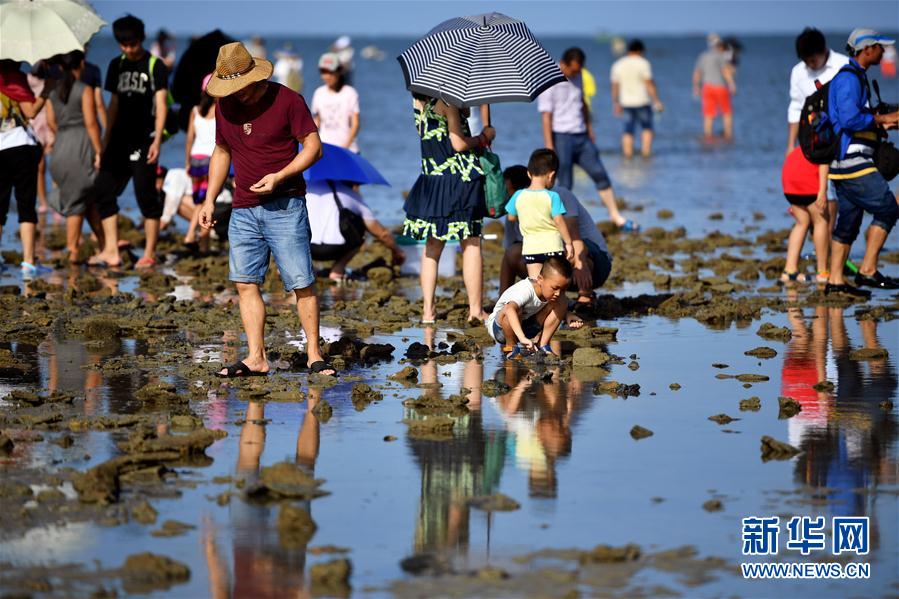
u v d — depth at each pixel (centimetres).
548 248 3191
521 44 3259
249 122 2661
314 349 2850
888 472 2056
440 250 3434
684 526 1816
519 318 3072
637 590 1594
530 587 1602
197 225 4803
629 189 7181
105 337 3231
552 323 3064
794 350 3050
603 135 10975
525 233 3225
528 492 1967
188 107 4850
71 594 1580
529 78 3198
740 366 2872
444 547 1739
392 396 2597
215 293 3984
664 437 2269
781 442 2181
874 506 1900
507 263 3475
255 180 2695
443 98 3180
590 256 3600
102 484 1945
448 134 3300
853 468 2078
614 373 2812
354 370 2861
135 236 5197
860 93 3769
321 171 4084
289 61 9562
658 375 2783
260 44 9506
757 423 2362
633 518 1848
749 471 2066
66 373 2800
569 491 1969
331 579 1623
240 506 1903
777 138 10488
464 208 3331
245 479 2030
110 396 2583
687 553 1716
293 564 1681
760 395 2588
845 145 3812
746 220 5819
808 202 4050
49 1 4284
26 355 2998
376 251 4897
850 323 3406
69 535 1780
